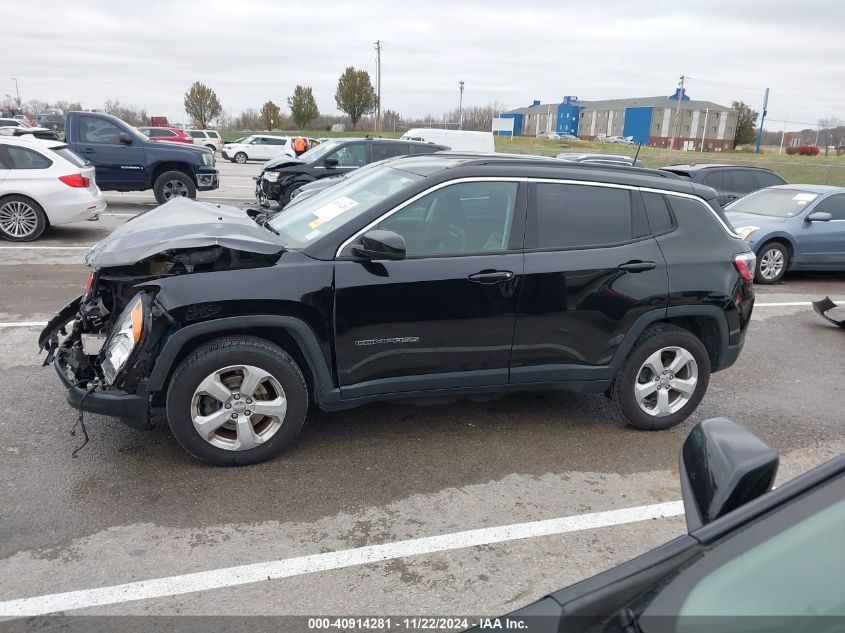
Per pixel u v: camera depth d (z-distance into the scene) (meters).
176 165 13.99
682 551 1.61
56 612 2.74
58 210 10.41
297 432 4.00
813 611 1.47
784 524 1.60
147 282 3.68
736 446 1.85
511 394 5.32
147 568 3.03
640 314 4.42
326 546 3.25
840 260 10.48
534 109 122.06
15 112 64.62
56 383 5.03
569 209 4.31
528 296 4.16
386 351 4.00
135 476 3.79
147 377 3.64
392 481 3.88
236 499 3.61
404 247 3.72
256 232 4.09
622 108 105.31
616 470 4.16
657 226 4.51
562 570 3.16
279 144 37.91
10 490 3.59
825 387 5.85
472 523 3.51
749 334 7.46
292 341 4.02
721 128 102.25
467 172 4.13
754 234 10.23
